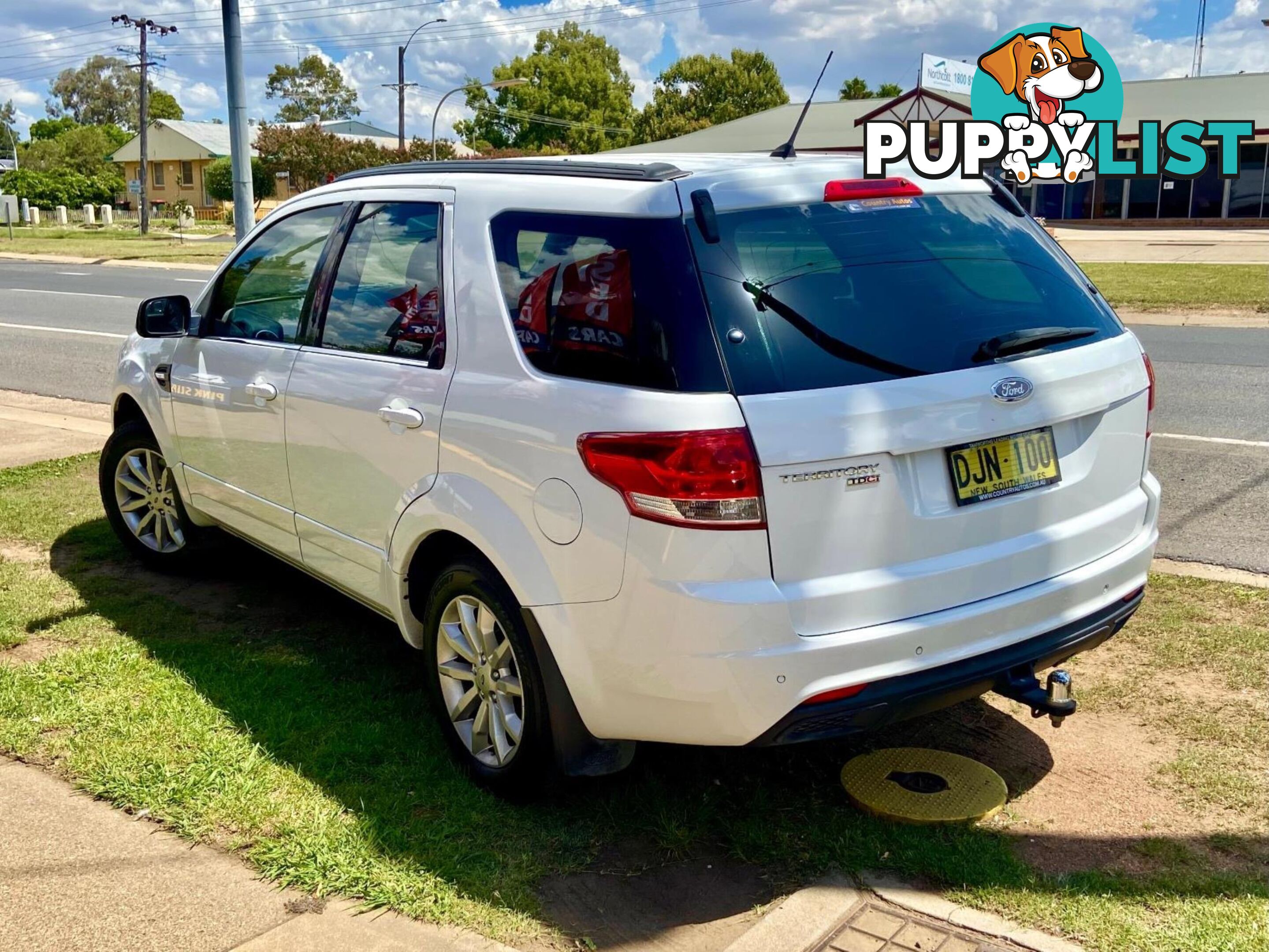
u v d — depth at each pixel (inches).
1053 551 129.5
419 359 142.4
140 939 112.0
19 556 226.1
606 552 116.6
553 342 125.5
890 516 116.9
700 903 118.3
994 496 124.0
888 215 130.3
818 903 117.2
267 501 175.6
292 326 169.2
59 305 746.8
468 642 140.3
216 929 113.7
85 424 354.3
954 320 125.0
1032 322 131.4
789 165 129.0
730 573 111.1
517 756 132.2
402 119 2096.5
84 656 176.1
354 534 155.8
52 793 137.7
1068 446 132.2
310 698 163.3
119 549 230.1
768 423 110.9
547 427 121.8
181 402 193.8
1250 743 147.5
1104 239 1343.5
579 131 3535.9
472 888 119.9
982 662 123.3
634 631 115.8
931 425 117.8
